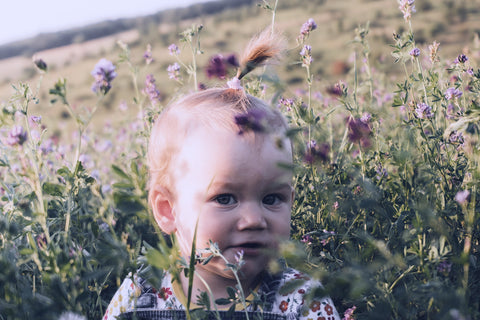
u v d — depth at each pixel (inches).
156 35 1152.2
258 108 71.0
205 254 65.4
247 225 64.0
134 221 100.9
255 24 1185.4
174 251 49.9
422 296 54.4
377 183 86.4
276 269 53.2
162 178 71.5
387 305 52.6
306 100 153.9
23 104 64.6
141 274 57.2
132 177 47.8
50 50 1307.8
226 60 71.4
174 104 74.1
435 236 63.5
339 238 81.3
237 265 57.7
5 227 65.2
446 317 48.2
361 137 77.2
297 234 90.6
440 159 90.0
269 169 65.1
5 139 61.4
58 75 55.8
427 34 752.3
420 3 946.7
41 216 59.6
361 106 117.5
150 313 70.6
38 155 63.3
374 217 81.8
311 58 108.6
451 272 60.1
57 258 56.6
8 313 55.4
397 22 904.3
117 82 646.5
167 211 71.9
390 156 87.1
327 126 111.3
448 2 899.4
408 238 60.9
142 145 145.1
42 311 53.8
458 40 653.3
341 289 47.5
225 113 68.1
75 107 267.9
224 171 64.4
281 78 59.0
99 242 54.3
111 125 258.7
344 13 1071.0
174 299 71.8
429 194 73.7
